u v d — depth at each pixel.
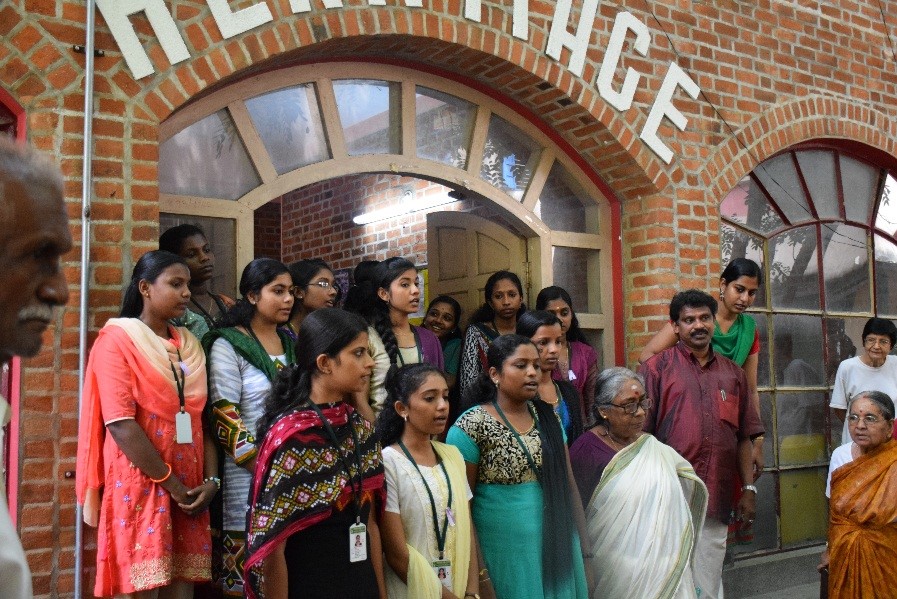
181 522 2.93
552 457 3.30
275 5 3.83
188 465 2.96
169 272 3.01
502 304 4.37
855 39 6.18
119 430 2.80
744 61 5.52
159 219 3.80
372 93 4.50
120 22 3.45
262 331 3.37
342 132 4.37
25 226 1.04
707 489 3.90
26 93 3.27
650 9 5.10
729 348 4.53
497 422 3.29
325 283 3.74
